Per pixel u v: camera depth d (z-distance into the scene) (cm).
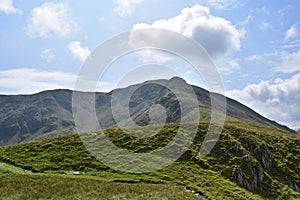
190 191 4703
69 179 3969
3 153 6175
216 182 5900
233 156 7494
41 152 6309
